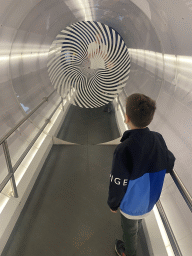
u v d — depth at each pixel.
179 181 1.47
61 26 3.84
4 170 2.69
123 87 4.09
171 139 2.43
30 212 2.62
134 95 1.37
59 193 2.95
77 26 3.39
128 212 1.51
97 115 4.31
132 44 3.79
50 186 3.07
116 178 1.36
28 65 3.61
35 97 3.90
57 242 2.24
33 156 3.30
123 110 4.15
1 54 2.73
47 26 3.52
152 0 2.20
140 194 1.42
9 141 2.98
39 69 4.13
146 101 1.31
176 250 1.74
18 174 2.88
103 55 3.60
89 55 3.64
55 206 2.72
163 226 2.08
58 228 2.41
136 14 2.81
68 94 4.03
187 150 2.08
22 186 2.74
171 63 2.62
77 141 4.05
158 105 3.03
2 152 2.79
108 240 2.27
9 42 2.82
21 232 2.35
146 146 1.34
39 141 3.66
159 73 3.00
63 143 4.09
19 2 2.38
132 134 1.37
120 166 1.33
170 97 2.69
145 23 2.83
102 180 3.24
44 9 2.95
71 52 3.64
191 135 2.06
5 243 2.18
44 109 4.17
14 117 3.15
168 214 2.16
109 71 3.72
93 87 3.92
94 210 2.67
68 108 4.46
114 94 3.98
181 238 1.87
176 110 2.47
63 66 3.75
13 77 3.15
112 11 3.11
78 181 3.20
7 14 2.41
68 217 2.56
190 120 2.13
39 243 2.22
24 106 3.49
